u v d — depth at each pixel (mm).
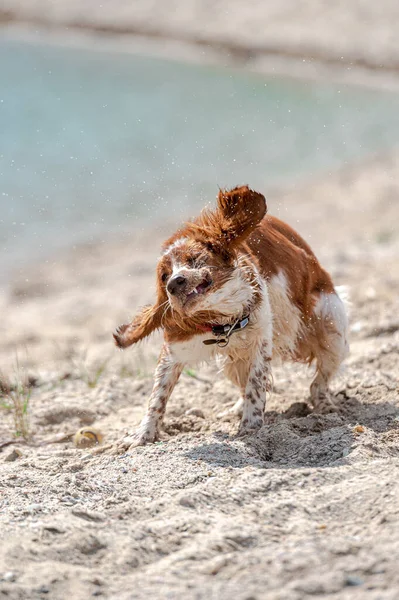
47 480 7547
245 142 37188
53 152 35312
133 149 35750
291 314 9031
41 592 5238
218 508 6484
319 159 34031
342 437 7848
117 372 12648
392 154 34438
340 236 22984
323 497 6426
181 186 30078
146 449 8141
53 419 10352
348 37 58406
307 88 50500
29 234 25391
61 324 17031
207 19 66125
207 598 5008
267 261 8773
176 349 8438
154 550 5812
